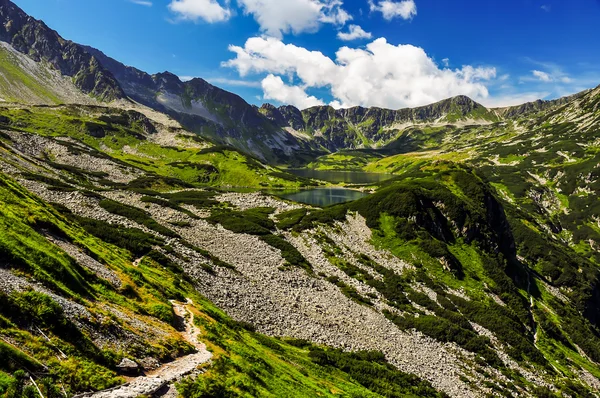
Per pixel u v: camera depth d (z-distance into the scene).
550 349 84.69
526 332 87.56
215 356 29.64
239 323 50.53
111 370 21.22
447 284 98.00
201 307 43.69
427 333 70.75
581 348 96.12
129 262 50.88
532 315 99.06
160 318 33.19
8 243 25.61
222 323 42.59
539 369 71.56
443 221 122.12
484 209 131.75
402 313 78.19
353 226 121.06
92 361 20.72
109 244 57.44
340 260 99.31
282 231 115.38
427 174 169.12
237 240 95.88
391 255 107.00
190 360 27.20
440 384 54.22
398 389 47.06
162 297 40.03
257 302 61.06
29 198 49.00
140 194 135.75
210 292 57.06
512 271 119.69
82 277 30.78
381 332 66.56
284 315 60.59
